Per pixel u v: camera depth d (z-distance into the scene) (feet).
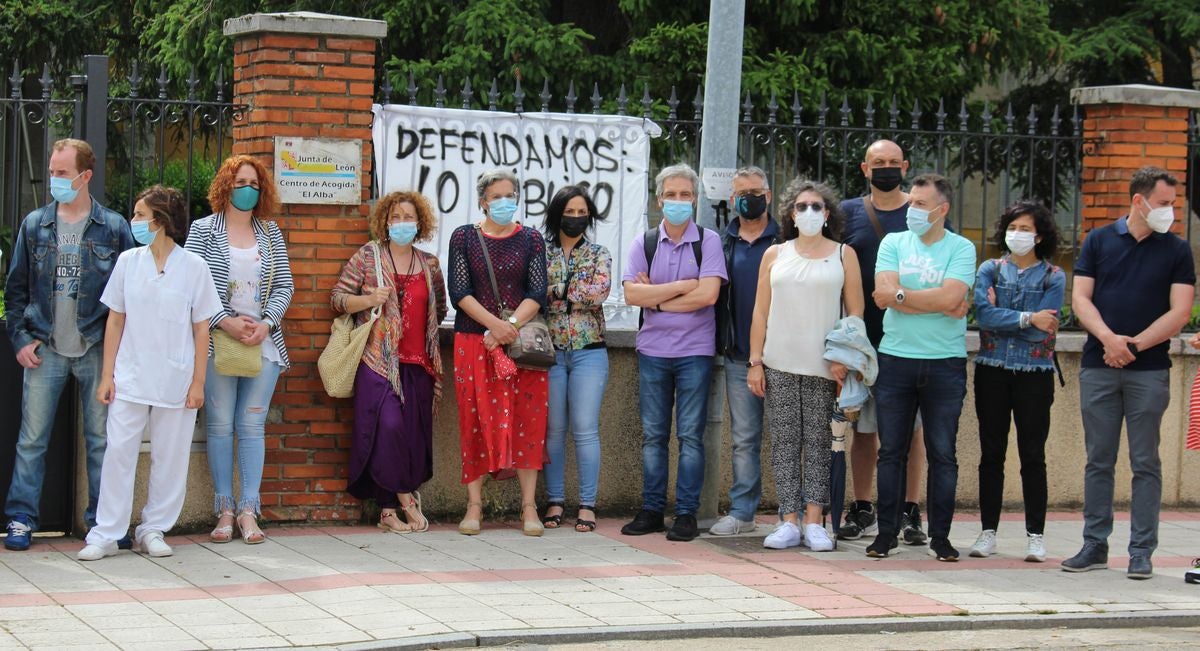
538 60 42.60
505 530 26.58
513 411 25.82
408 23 43.47
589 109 43.78
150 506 23.68
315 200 25.94
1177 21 52.85
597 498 28.35
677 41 43.09
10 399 24.45
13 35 49.98
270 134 25.81
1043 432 25.17
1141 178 23.66
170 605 20.15
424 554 24.12
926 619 20.80
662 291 25.79
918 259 24.38
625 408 28.45
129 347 23.03
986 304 25.02
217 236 24.34
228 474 24.89
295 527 26.18
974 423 30.45
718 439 27.50
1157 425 24.07
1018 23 46.39
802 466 25.98
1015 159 31.71
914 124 29.78
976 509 30.60
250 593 20.98
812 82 42.68
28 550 23.79
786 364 25.36
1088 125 31.42
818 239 25.23
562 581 22.39
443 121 27.99
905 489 26.20
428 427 26.09
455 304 25.54
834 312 25.22
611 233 29.09
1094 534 24.66
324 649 18.12
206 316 23.45
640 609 20.77
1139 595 22.82
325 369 25.57
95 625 18.95
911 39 44.16
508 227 25.76
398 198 25.40
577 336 26.27
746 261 26.16
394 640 18.57
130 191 25.68
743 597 21.74
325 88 26.07
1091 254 24.43
